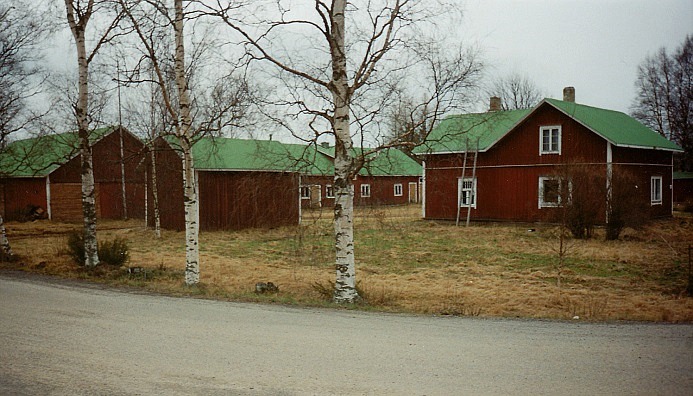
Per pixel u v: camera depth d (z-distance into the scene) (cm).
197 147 2930
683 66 5541
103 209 3806
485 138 3216
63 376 630
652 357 698
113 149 3634
